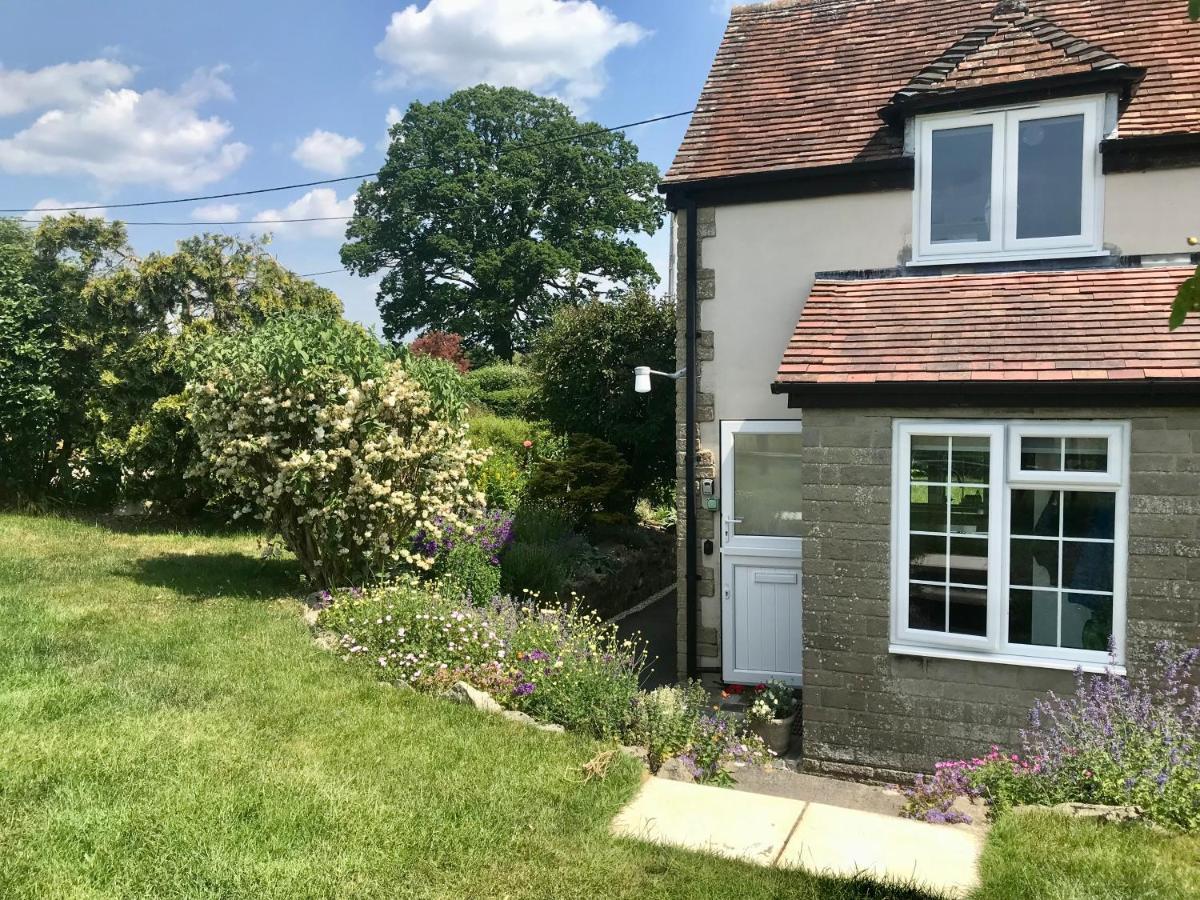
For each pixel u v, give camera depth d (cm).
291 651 727
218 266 1506
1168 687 645
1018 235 875
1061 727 614
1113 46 922
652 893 409
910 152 899
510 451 1828
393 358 986
